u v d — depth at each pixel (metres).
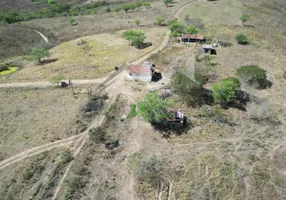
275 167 33.81
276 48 64.88
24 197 33.38
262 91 48.97
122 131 41.75
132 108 46.03
